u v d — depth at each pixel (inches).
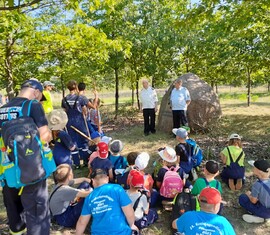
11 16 220.5
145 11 466.0
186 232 108.5
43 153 117.1
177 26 238.7
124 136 358.0
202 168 236.8
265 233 153.9
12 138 109.8
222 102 760.3
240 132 354.3
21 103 119.0
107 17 439.5
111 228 119.9
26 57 344.2
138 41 452.4
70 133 245.0
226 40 465.4
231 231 106.7
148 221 159.3
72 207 159.3
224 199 188.7
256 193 159.0
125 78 659.4
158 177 183.5
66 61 414.0
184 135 209.3
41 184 120.0
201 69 593.0
